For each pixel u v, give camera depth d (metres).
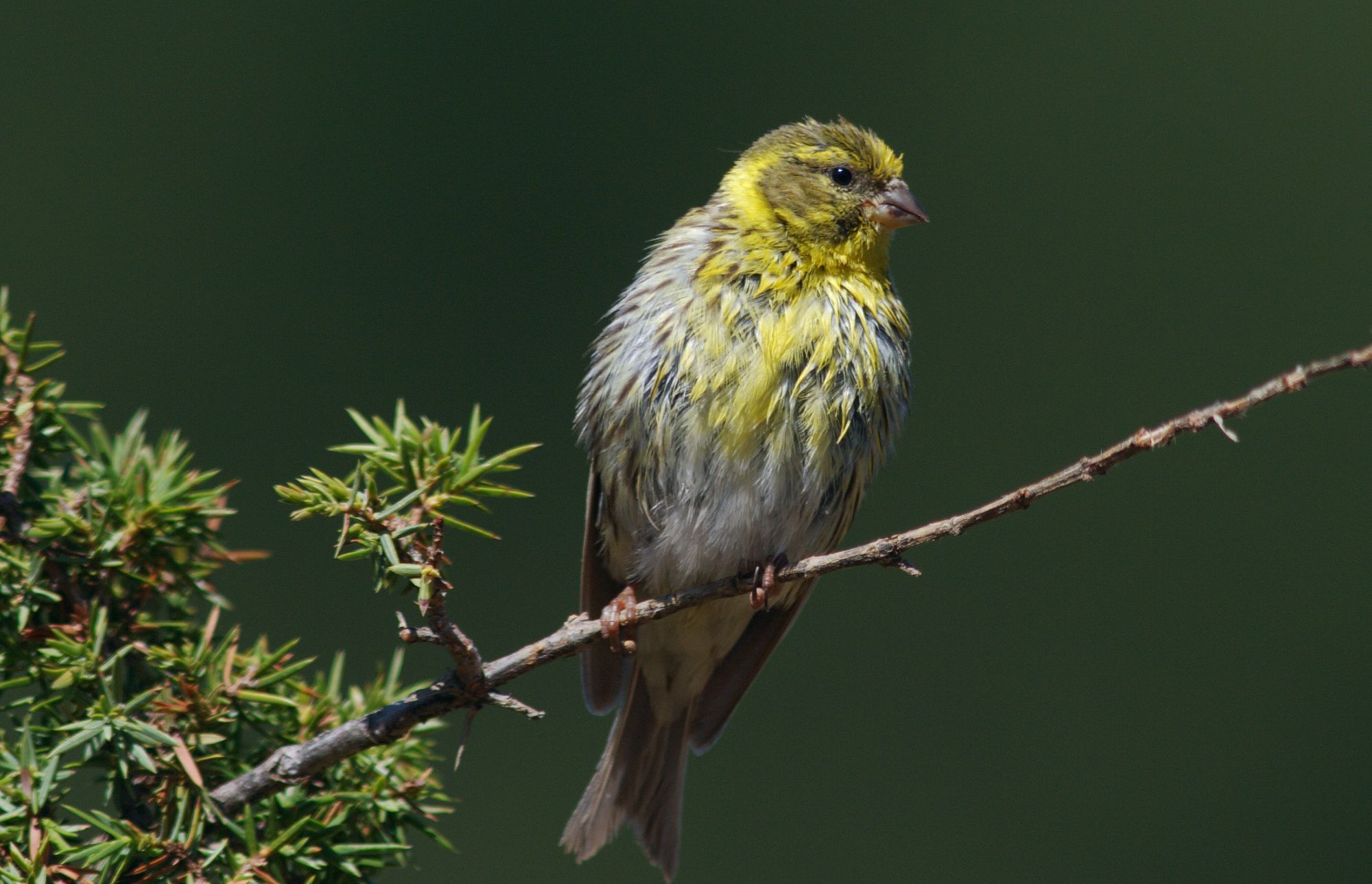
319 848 4.78
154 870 4.59
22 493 5.34
